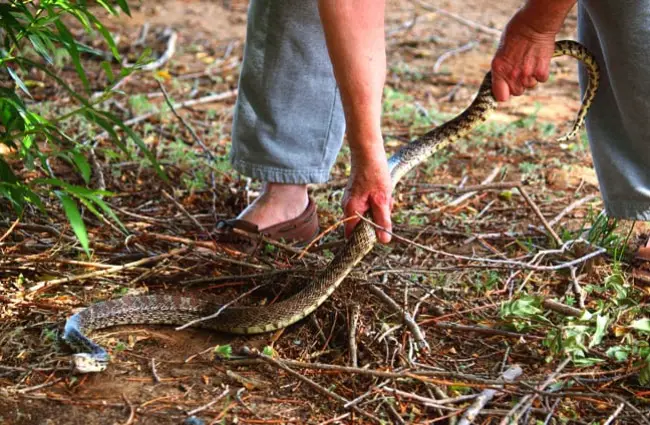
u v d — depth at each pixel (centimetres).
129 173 638
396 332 429
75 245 504
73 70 903
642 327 398
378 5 392
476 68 1022
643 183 488
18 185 413
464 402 371
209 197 606
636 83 455
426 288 460
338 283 436
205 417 361
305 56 501
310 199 544
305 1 491
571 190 655
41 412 360
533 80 483
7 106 430
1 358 398
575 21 1192
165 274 486
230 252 502
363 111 402
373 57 397
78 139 688
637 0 439
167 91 871
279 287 480
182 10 1233
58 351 405
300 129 512
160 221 544
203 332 445
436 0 1354
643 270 496
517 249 542
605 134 490
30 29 426
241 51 1050
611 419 358
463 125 505
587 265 494
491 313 454
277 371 398
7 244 495
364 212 430
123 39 1054
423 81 966
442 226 576
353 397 379
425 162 700
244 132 514
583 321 401
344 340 426
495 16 1272
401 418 358
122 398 373
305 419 363
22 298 446
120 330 438
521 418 362
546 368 404
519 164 708
